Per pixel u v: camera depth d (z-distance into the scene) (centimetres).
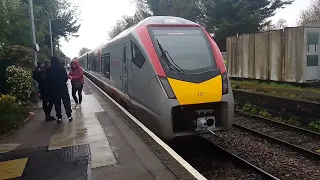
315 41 1384
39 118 920
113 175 449
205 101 680
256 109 1359
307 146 844
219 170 684
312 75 1392
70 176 453
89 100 1288
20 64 1452
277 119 1216
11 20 1320
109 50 1345
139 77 792
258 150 813
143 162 501
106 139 649
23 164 512
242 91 1502
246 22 2820
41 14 2241
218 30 2936
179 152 810
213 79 704
